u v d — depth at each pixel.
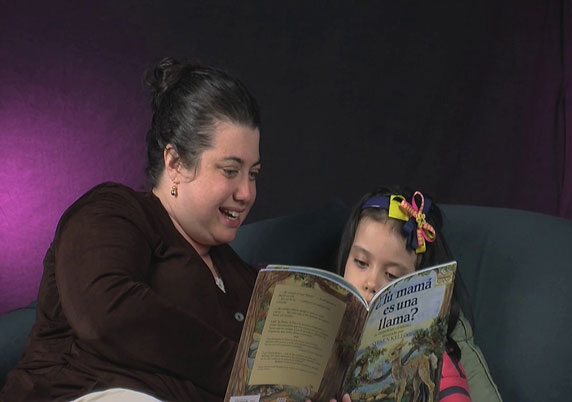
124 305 1.45
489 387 1.80
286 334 1.42
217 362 1.52
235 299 1.72
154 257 1.62
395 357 1.50
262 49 2.93
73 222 1.55
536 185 3.27
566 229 2.05
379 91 3.11
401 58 3.12
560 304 1.92
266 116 2.97
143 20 2.77
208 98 1.63
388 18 3.08
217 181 1.64
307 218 2.24
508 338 1.97
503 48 3.22
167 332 1.47
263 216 3.02
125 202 1.61
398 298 1.48
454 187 3.25
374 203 1.93
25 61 2.66
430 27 3.14
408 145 3.17
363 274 1.89
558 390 1.87
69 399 1.47
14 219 2.70
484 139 3.25
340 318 1.45
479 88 3.22
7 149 2.67
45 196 2.73
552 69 3.21
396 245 1.87
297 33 2.97
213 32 2.86
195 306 1.61
